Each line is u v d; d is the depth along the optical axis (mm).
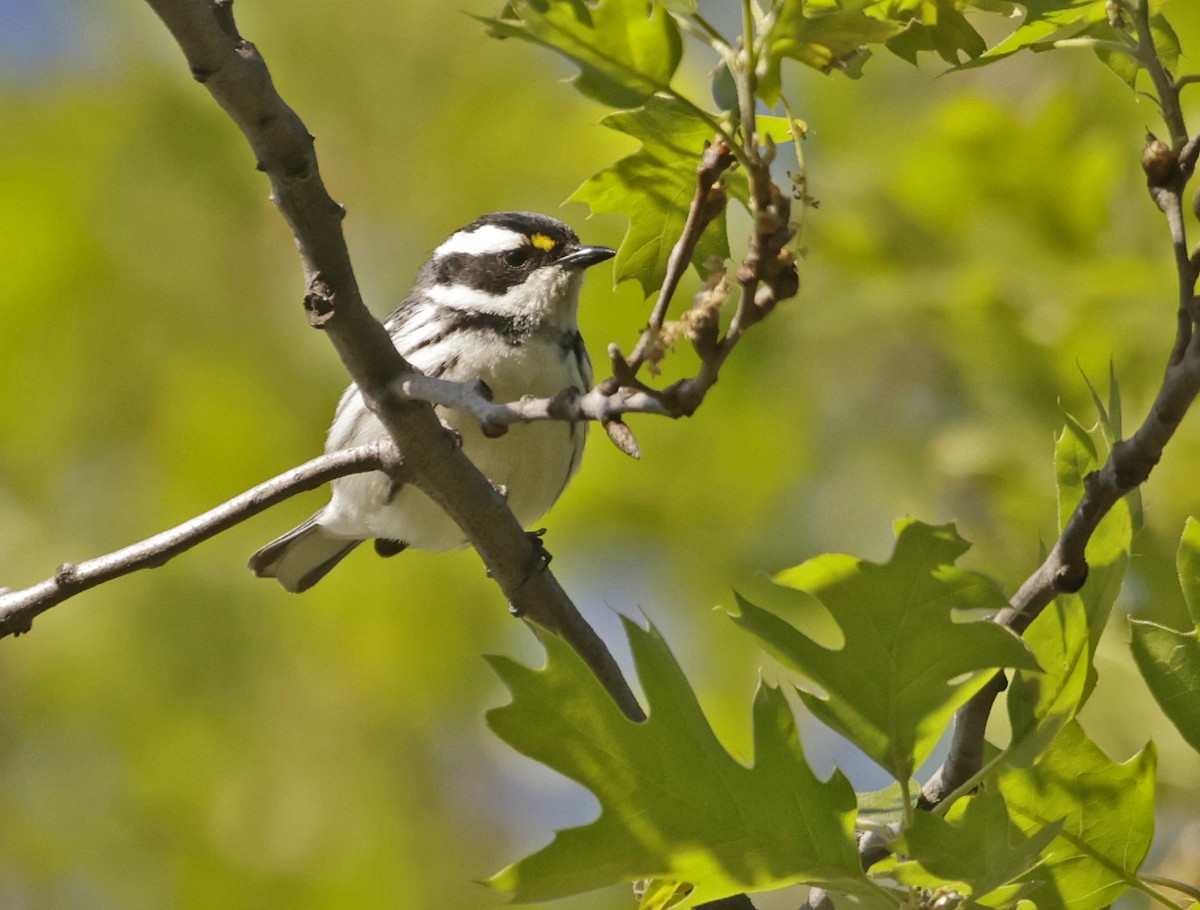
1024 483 9188
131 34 11977
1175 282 9211
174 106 11797
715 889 4414
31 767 12234
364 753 12188
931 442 10367
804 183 4449
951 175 9797
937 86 11547
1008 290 9469
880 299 9672
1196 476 8523
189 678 11969
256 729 12039
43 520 11820
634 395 4441
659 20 4277
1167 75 4699
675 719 4375
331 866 12070
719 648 12016
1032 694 4820
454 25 11555
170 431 11828
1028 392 9352
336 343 6250
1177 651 5004
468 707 12250
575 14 4273
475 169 11555
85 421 11914
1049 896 4938
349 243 11547
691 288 11414
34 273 11688
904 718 4480
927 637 4402
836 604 4418
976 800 4336
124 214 11742
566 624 7035
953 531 4309
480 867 12375
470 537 6855
